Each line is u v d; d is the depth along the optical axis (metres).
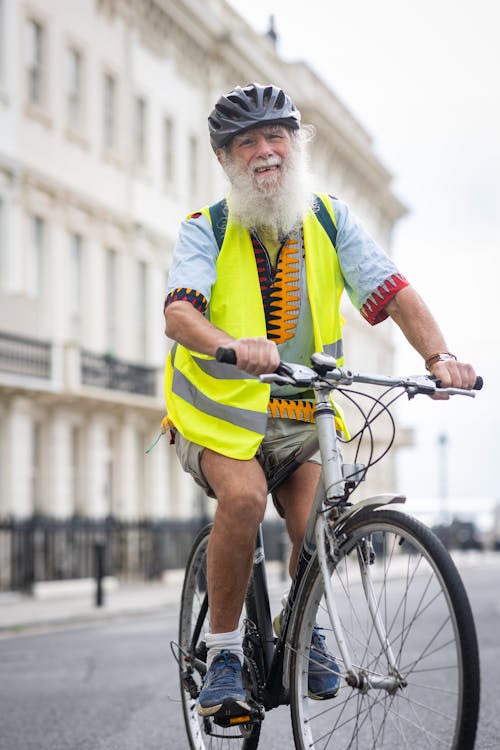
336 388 4.03
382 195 60.84
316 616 4.26
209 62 40.69
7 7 29.14
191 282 4.36
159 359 37.12
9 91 29.22
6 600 22.81
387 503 3.85
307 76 50.06
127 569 28.97
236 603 4.46
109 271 34.50
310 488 4.54
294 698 4.27
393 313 4.42
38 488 30.23
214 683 4.47
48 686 9.41
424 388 4.01
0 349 27.30
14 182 29.34
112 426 33.62
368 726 3.96
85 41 32.97
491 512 64.38
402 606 3.76
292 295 4.48
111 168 34.31
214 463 4.39
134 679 9.73
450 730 3.65
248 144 4.41
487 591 22.17
